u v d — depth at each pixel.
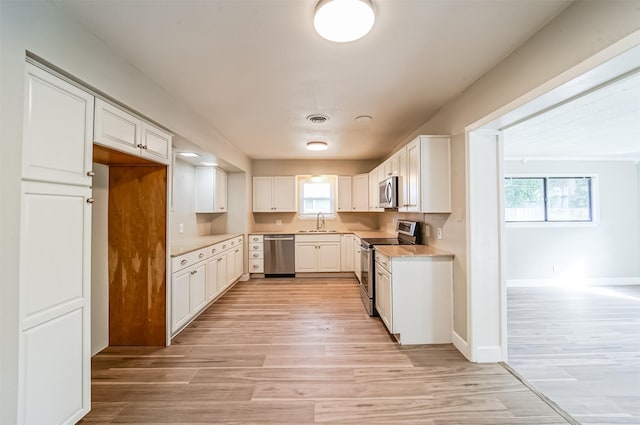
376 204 4.84
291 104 2.78
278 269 5.44
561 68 1.47
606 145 4.05
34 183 1.34
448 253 2.72
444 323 2.71
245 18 1.52
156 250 2.68
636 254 4.96
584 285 4.91
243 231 5.30
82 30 1.57
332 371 2.23
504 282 2.37
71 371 1.57
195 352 2.56
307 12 1.47
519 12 1.47
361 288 4.14
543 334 2.93
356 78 2.23
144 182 2.67
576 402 1.86
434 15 1.49
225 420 1.70
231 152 4.38
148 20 1.54
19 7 1.25
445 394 1.94
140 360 2.42
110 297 2.70
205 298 3.48
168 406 1.83
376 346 2.66
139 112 2.12
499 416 1.72
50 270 1.44
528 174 4.98
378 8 1.43
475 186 2.37
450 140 2.72
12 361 1.25
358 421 1.69
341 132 3.79
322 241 5.49
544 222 4.97
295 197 5.75
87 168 1.66
